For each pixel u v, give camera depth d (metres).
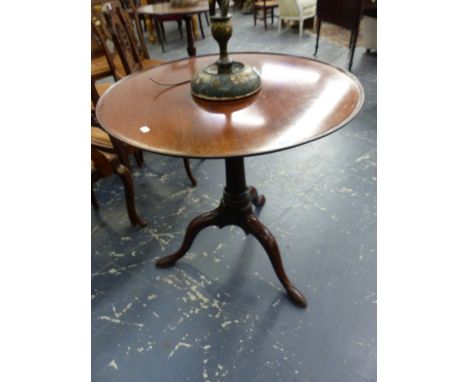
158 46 4.57
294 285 1.37
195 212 1.78
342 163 2.05
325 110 0.98
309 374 1.10
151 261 1.52
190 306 1.33
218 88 1.04
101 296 1.39
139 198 1.90
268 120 0.95
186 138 0.89
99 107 1.09
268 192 1.86
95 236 1.67
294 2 4.31
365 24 3.68
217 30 0.99
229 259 1.51
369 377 1.08
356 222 1.64
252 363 1.14
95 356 1.19
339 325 1.23
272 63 1.35
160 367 1.15
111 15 1.72
